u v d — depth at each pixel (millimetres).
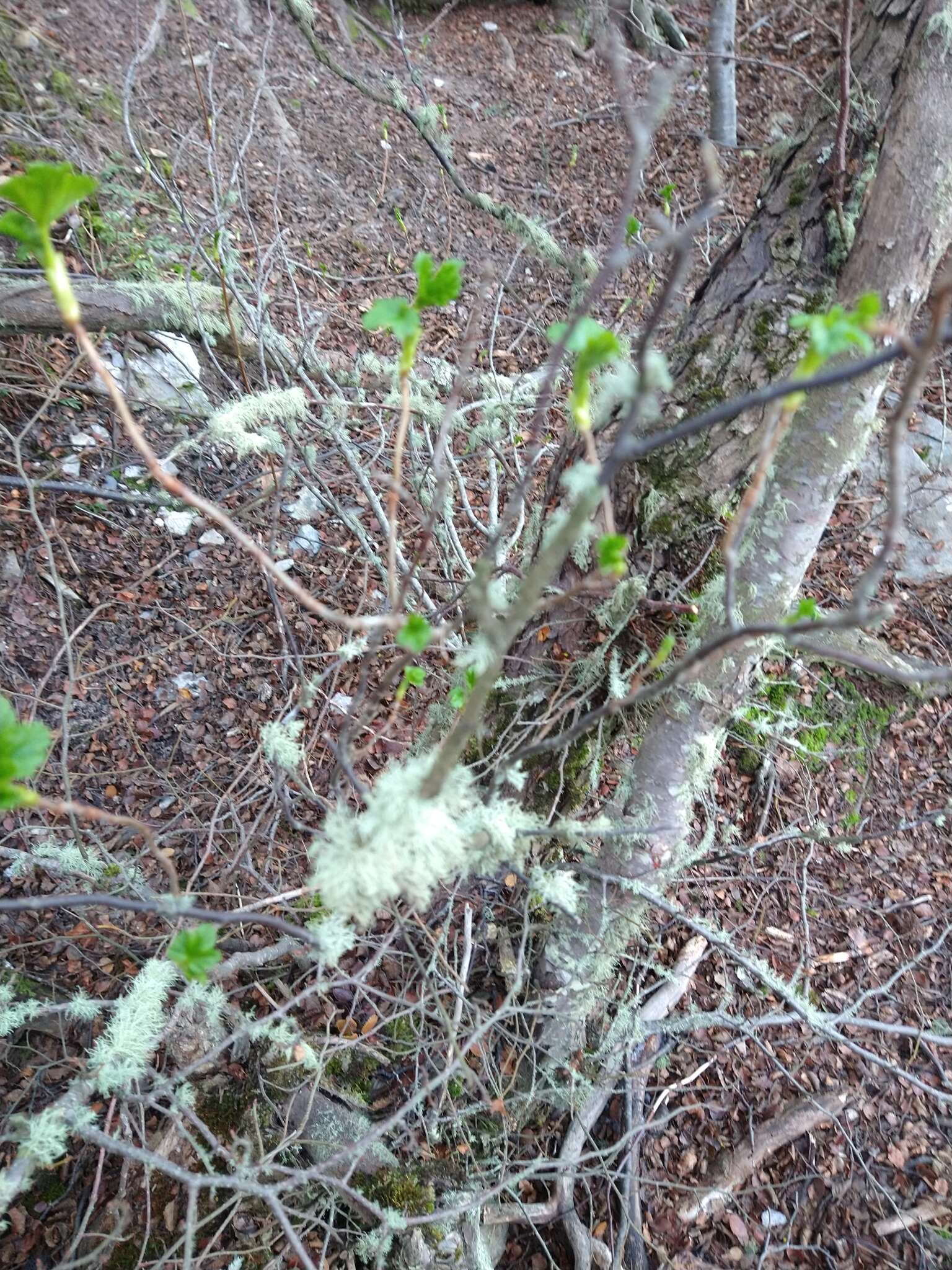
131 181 3885
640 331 2949
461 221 4594
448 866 954
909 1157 2178
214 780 2486
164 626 2791
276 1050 1817
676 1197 2049
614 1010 2170
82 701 2578
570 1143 1866
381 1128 1339
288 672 2736
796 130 1656
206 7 5324
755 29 6285
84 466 3002
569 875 1417
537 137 5367
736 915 2523
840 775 2906
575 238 4547
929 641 3219
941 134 1286
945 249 1363
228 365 3299
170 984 1470
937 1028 2387
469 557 2820
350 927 1689
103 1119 1869
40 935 2137
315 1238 1788
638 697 907
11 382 3037
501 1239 1891
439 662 2578
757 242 1611
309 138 4816
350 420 2459
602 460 1676
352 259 4156
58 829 2303
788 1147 2170
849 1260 2010
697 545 1674
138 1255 1730
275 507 2344
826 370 1374
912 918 2611
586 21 6031
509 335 3869
